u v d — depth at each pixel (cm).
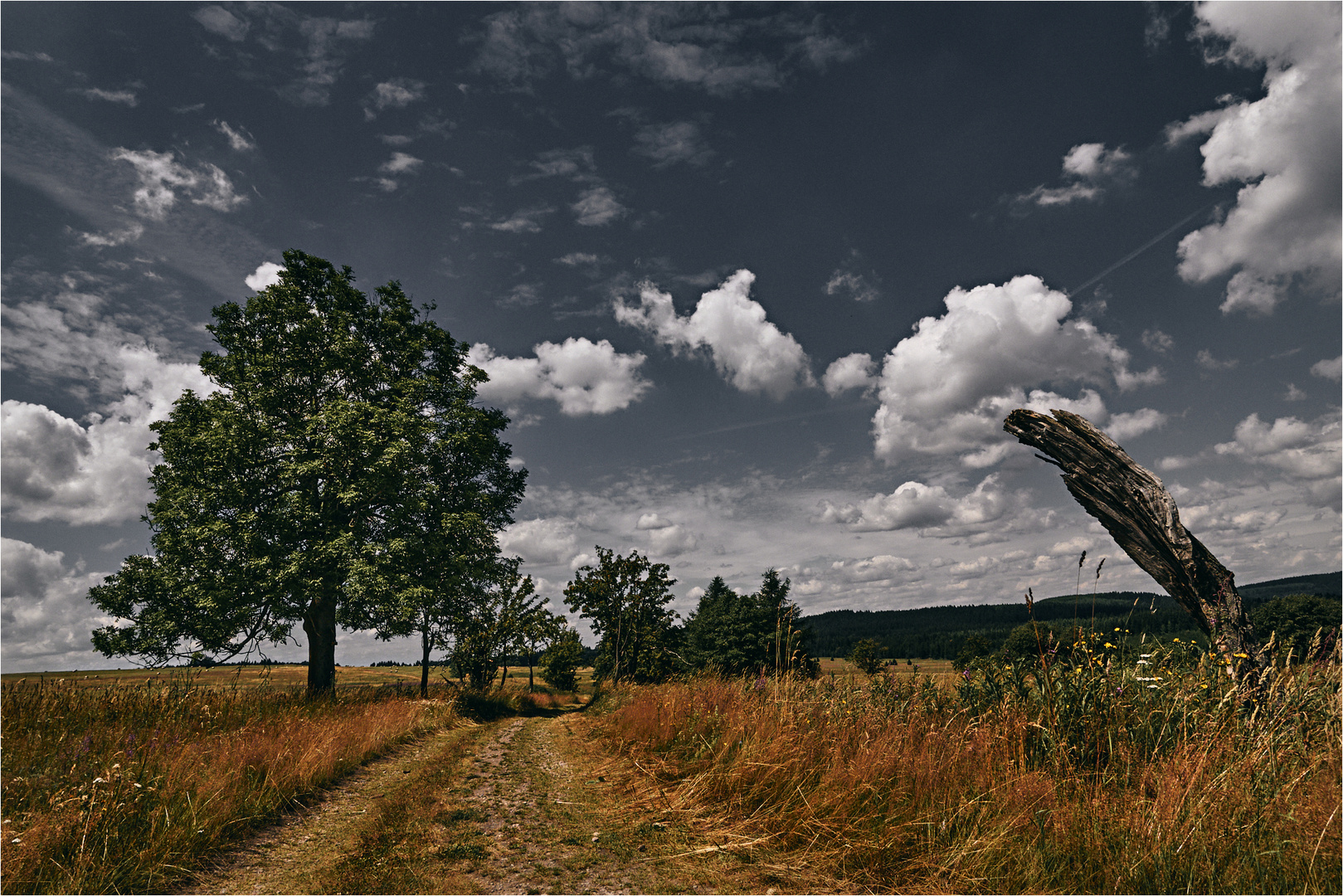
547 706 2747
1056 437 525
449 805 586
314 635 1972
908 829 399
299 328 2069
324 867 422
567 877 383
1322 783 354
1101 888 311
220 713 948
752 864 390
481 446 2402
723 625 4088
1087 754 438
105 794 456
